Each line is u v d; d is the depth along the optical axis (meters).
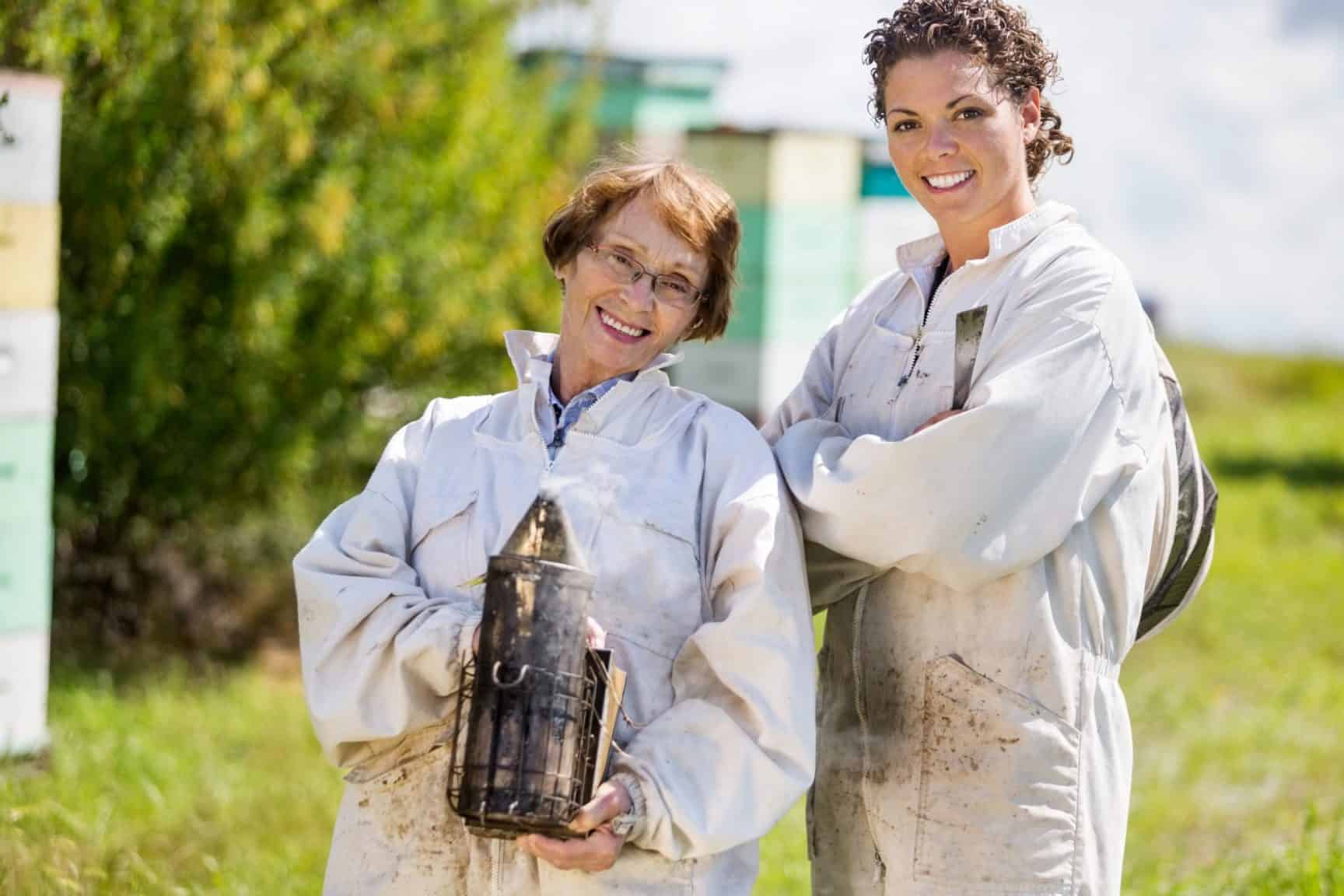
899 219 12.73
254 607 9.00
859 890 3.23
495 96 9.16
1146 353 3.09
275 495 8.51
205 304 7.81
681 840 2.75
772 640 2.82
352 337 8.31
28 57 5.44
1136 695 8.52
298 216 7.75
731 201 3.06
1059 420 2.91
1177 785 6.90
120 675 7.70
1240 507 14.95
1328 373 27.66
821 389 3.42
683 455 2.98
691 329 3.13
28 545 5.34
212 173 7.20
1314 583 11.65
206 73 6.78
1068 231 3.09
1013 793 2.99
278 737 6.66
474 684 2.62
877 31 3.17
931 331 3.16
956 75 3.03
